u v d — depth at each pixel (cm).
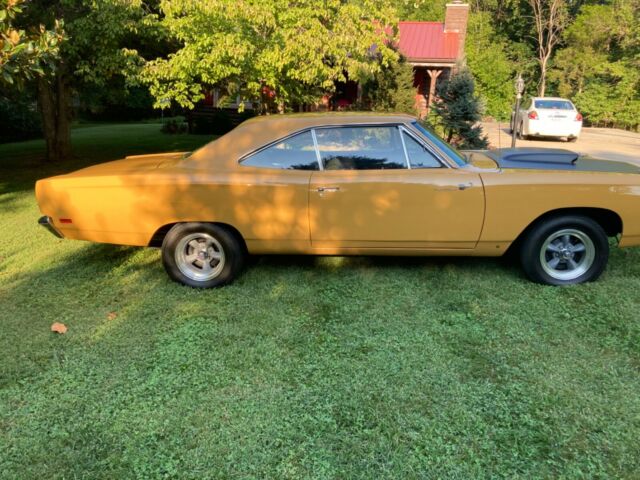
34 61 439
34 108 2220
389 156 399
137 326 357
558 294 393
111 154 1329
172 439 245
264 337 339
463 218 388
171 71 746
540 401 267
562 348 318
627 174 394
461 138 1109
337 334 341
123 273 458
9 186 902
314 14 688
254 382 289
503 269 444
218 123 1934
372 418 256
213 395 278
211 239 411
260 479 220
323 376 293
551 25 2931
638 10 2462
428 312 369
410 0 878
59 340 339
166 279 440
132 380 293
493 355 312
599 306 372
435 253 404
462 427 249
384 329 346
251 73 720
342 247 405
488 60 2588
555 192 382
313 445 239
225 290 414
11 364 311
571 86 2792
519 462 226
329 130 402
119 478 222
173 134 1961
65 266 479
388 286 415
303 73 700
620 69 2309
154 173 405
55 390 285
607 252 401
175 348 327
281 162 404
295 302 390
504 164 411
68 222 414
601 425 248
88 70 825
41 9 809
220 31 686
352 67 720
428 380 287
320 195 390
